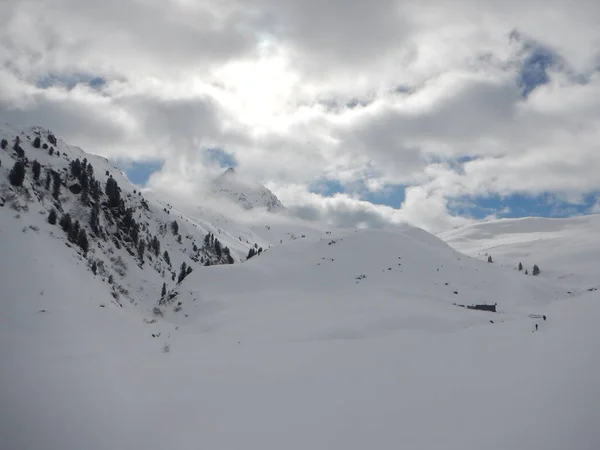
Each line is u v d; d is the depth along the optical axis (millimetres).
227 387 19281
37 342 33438
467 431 10438
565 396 10922
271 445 11945
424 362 21203
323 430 12547
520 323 37438
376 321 46844
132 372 23250
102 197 152125
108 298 57781
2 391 18781
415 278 71375
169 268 157875
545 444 8570
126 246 140750
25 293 43062
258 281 70562
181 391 18891
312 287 68500
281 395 17156
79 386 19609
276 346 34219
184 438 13172
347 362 23734
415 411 12883
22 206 74188
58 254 61094
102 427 14523
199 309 59656
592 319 28250
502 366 16922
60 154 170625
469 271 77438
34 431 14297
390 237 88438
